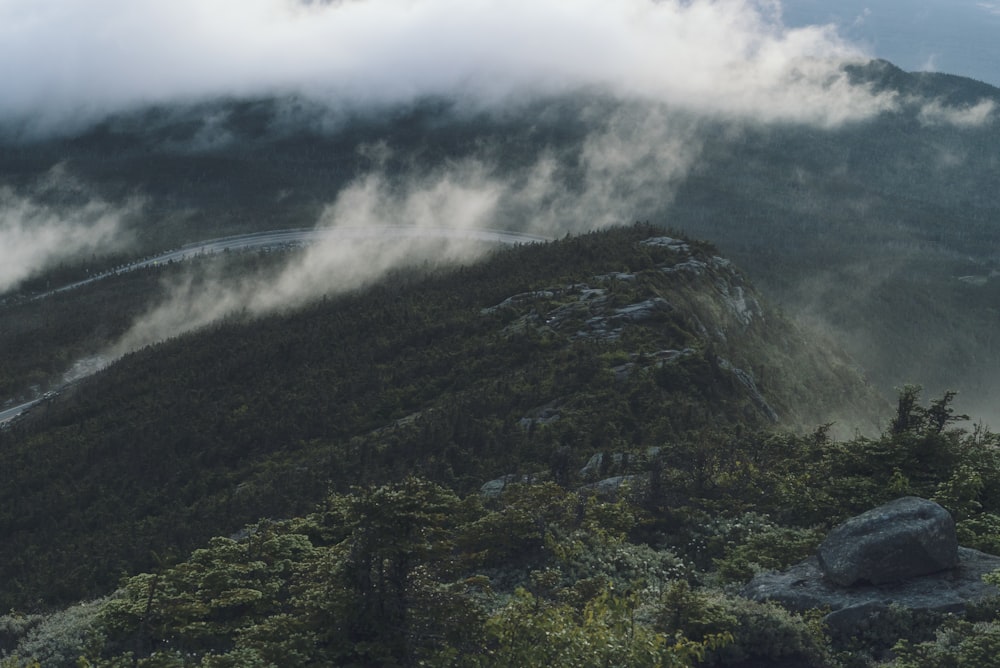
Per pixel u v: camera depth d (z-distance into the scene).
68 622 33.44
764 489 43.16
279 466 115.00
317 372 149.88
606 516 39.22
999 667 23.34
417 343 150.50
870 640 27.84
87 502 123.44
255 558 34.72
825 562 30.42
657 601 29.62
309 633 26.94
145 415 151.88
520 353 128.50
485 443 96.25
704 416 97.00
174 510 108.44
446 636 26.66
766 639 27.45
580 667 23.69
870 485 38.94
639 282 151.50
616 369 111.88
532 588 33.16
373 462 99.81
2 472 141.75
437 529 27.72
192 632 29.95
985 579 27.31
